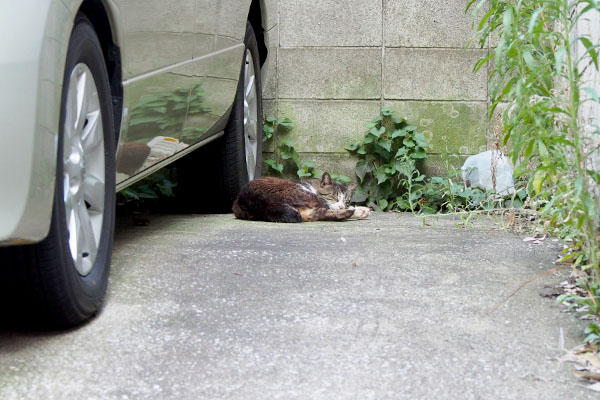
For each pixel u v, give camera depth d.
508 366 2.68
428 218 6.11
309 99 7.29
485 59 3.54
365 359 2.73
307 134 7.31
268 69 6.91
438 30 7.15
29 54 2.54
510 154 3.67
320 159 7.33
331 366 2.67
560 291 3.54
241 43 5.64
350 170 7.31
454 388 2.50
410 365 2.68
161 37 3.82
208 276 3.79
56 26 2.66
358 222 5.86
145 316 3.17
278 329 3.03
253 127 6.51
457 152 7.22
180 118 4.45
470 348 2.84
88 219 3.18
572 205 3.18
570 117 3.17
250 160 6.43
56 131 2.68
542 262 4.14
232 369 2.65
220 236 4.91
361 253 4.37
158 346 2.85
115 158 3.47
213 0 4.79
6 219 2.51
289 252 4.38
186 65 4.24
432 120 7.22
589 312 3.12
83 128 3.17
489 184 6.55
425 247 4.56
